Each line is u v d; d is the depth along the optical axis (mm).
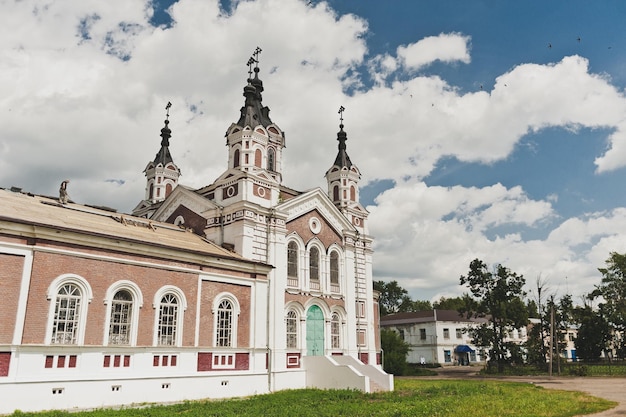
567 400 26469
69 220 24672
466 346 83688
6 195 25594
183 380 25766
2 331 19891
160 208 39844
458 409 21562
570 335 93750
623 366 60125
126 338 24156
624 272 69062
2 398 19281
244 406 22500
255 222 34031
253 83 43312
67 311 22188
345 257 40750
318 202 39406
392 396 27500
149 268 25594
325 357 33094
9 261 20578
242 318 30125
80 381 21688
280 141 41375
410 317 89562
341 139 46562
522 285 62344
